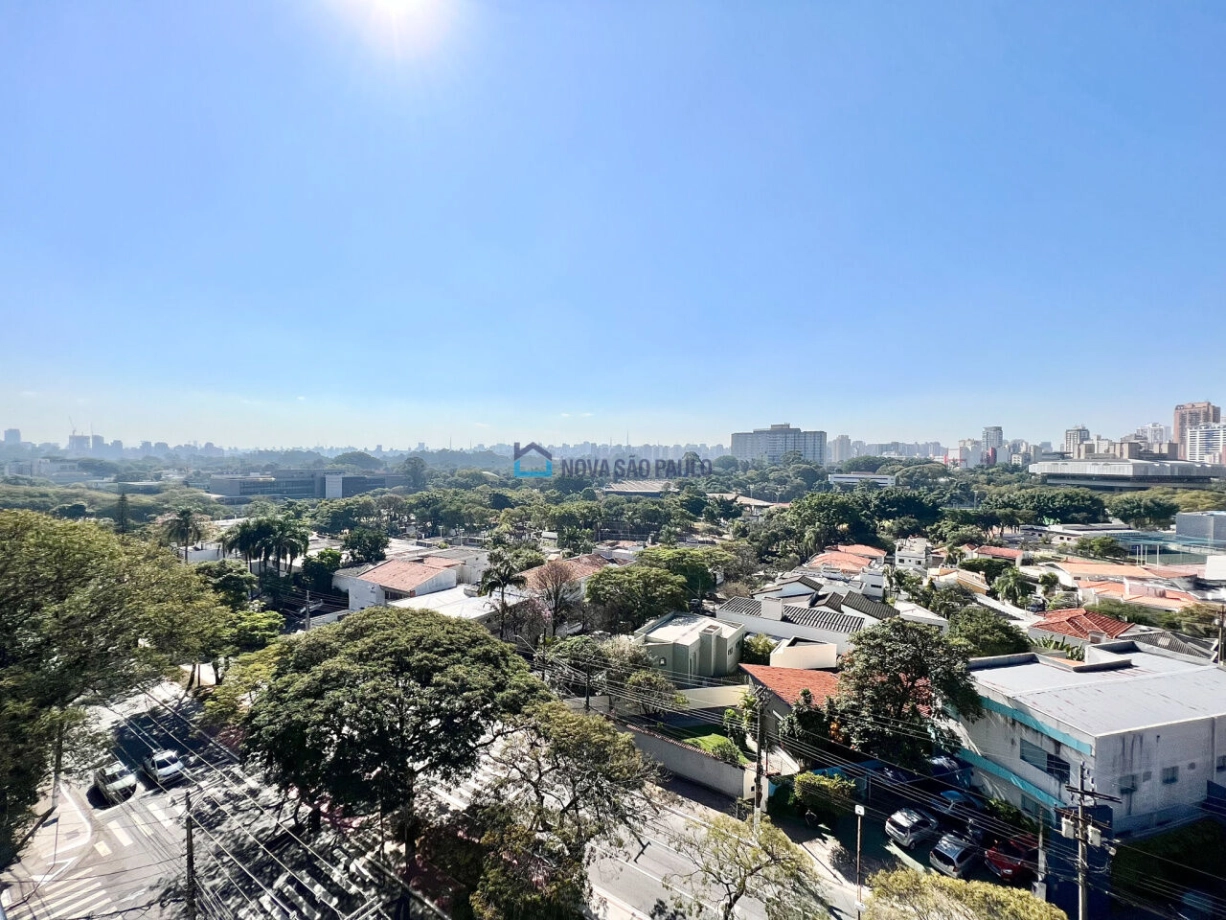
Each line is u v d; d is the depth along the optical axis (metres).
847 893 18.14
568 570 44.44
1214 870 16.91
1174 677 22.56
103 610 22.72
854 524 84.94
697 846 16.44
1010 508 100.56
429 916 16.58
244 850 19.70
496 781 18.08
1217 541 80.56
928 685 22.56
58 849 19.88
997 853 18.80
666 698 27.84
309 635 23.66
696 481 182.12
